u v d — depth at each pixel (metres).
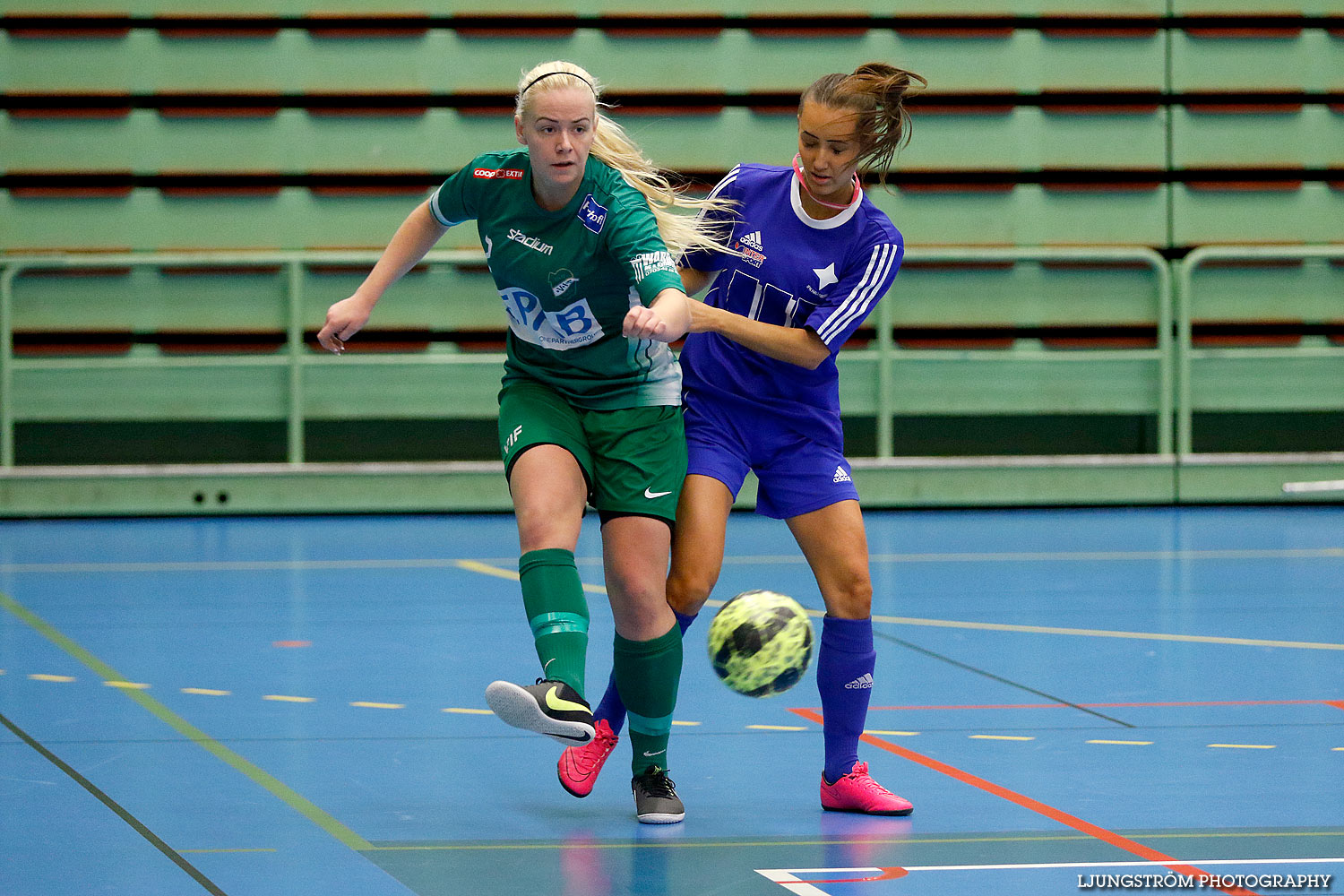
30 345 39.16
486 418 40.53
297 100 39.66
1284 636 21.67
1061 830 11.99
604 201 11.82
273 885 10.39
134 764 13.99
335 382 39.81
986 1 40.62
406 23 39.62
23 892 10.17
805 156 12.70
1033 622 23.03
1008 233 41.19
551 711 10.62
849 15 40.47
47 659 19.53
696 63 40.38
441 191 12.56
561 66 11.58
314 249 39.88
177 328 39.50
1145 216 41.41
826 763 12.84
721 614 12.67
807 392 13.31
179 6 39.19
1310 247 41.06
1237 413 42.00
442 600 24.94
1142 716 16.41
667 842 11.66
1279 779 13.63
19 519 38.00
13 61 38.84
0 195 39.03
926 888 10.43
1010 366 41.19
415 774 13.78
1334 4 41.19
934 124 40.81
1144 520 37.94
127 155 39.31
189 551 31.75
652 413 12.43
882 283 13.12
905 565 29.67
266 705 16.77
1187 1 40.94
